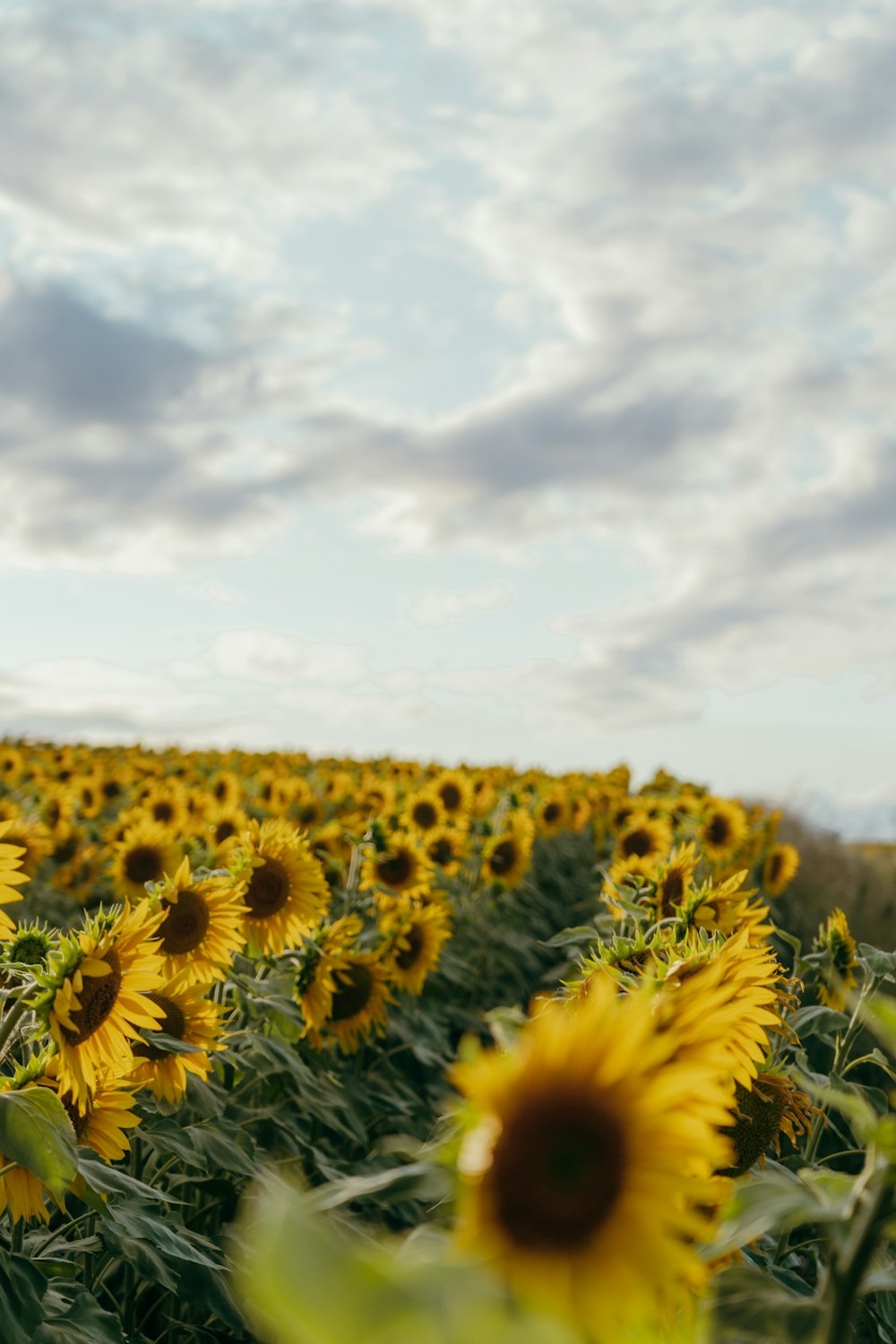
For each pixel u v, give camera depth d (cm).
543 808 1436
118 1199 356
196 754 2453
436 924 755
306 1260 85
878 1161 139
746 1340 137
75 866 1117
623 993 238
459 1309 93
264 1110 536
